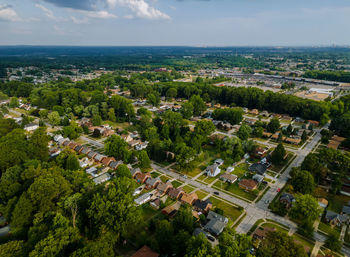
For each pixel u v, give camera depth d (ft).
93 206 246.06
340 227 283.38
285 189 358.02
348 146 490.90
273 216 298.97
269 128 585.63
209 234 264.31
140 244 245.04
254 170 402.52
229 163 429.38
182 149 398.83
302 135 540.93
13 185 285.43
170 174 398.42
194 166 397.80
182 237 226.79
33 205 253.24
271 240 210.79
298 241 257.55
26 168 328.70
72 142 495.41
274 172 408.05
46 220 235.81
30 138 413.80
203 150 493.36
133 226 250.16
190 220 260.62
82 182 294.66
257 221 289.33
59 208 255.50
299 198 287.48
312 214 272.51
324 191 354.74
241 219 292.20
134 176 379.35
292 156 468.34
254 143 476.95
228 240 203.41
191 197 320.29
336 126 580.71
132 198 262.88
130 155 422.82
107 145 431.84
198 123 536.01
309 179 332.60
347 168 377.91
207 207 306.14
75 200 252.83
